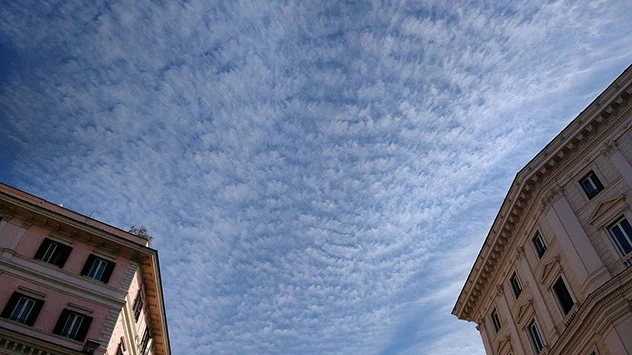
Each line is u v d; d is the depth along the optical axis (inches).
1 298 1302.9
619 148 1141.7
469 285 1631.4
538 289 1256.2
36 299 1344.7
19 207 1440.7
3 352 1213.1
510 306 1405.0
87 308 1391.5
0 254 1363.2
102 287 1444.4
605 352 971.9
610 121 1170.0
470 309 1667.1
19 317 1305.4
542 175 1290.6
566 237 1168.8
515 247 1400.1
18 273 1358.3
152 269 1590.8
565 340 1079.6
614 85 1159.6
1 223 1413.6
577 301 1096.8
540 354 1207.6
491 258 1501.0
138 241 1599.4
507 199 1392.7
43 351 1256.2
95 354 1316.4
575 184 1214.3
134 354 1606.8
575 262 1122.7
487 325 1557.6
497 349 1461.6
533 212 1323.8
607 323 965.8
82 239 1498.5
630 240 1051.3
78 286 1409.9
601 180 1156.5
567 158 1250.6
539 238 1306.6
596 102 1192.2
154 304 1699.1
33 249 1414.9
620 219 1090.1
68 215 1534.2
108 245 1525.6
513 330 1359.5
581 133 1209.4
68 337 1322.6
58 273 1408.7
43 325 1310.3
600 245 1095.6
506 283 1445.6
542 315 1224.2
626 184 1095.0
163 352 1860.2
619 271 1028.5
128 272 1514.5
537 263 1282.0
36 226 1456.7
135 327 1577.3
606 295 979.9
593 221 1128.2
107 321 1395.2
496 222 1451.8
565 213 1196.5
